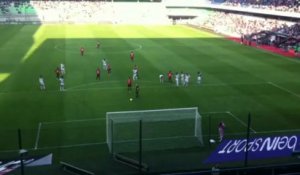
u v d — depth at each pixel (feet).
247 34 253.03
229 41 236.84
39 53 184.03
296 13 243.60
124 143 76.38
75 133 88.53
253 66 161.68
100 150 79.56
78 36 246.27
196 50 200.44
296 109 107.14
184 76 130.72
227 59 176.55
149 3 375.86
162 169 60.34
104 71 148.97
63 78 129.18
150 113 89.25
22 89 123.03
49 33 258.16
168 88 126.82
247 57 182.09
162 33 274.98
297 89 127.54
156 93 120.88
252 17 300.61
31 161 61.41
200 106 108.68
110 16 355.36
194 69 154.61
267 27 258.37
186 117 87.86
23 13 334.85
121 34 262.67
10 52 185.57
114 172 60.44
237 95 119.96
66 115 100.12
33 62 163.53
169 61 170.09
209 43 226.99
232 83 134.00
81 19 344.28
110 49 199.00
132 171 60.44
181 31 290.97
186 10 375.04
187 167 60.54
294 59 177.99
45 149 79.66
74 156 76.13
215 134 88.02
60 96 116.57
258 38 230.89
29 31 268.21
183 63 166.20
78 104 109.19
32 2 352.08
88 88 125.59
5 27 290.35
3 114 100.12
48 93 119.34
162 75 135.54
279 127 93.35
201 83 133.39
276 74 148.05
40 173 59.00
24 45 206.59
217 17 341.41
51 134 87.76
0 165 58.75
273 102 113.39
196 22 355.56
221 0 367.25
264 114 102.78
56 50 192.85
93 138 85.87
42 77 129.49
